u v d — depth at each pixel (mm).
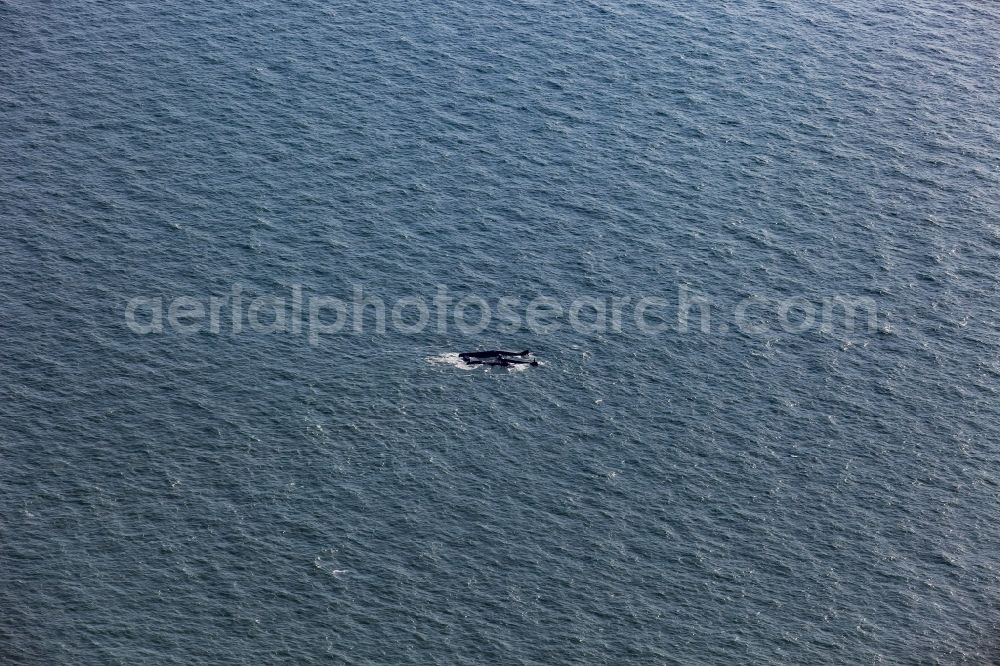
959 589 141125
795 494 149125
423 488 146500
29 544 137875
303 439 150750
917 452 154750
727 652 133750
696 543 143375
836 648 134875
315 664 129500
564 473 149375
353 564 138500
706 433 155000
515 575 138750
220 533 140375
